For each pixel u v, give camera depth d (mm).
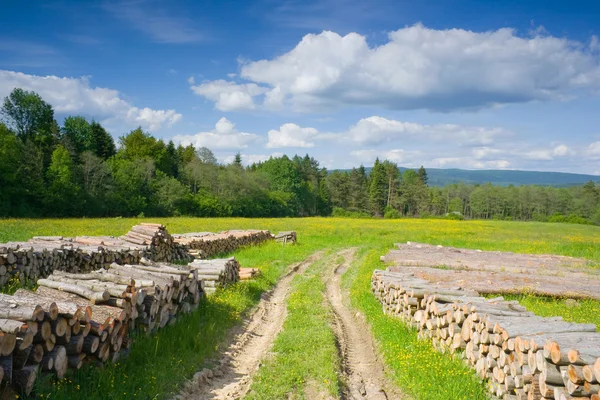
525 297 13641
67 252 12562
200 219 57906
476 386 6574
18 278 10500
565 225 71312
